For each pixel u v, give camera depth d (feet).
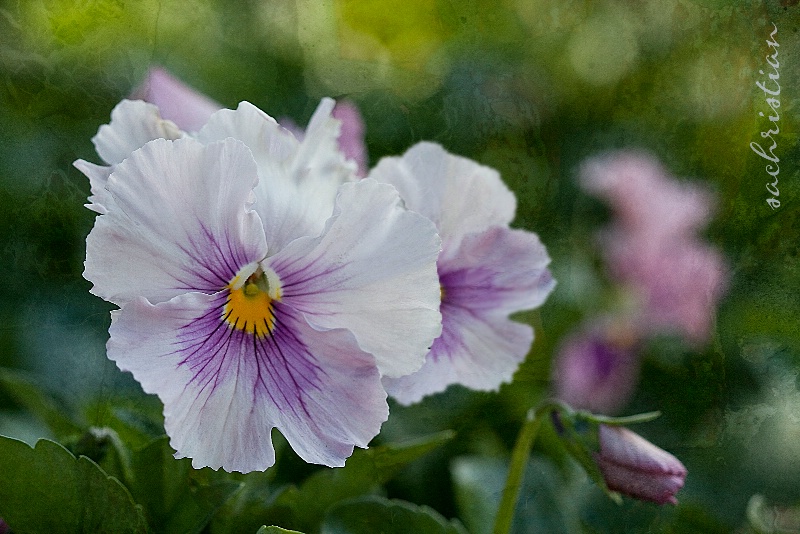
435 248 0.97
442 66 1.61
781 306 1.32
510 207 1.07
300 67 1.49
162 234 0.95
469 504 1.24
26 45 1.36
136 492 1.05
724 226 1.36
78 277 1.32
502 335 1.09
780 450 1.29
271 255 0.98
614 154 1.50
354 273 0.97
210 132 0.98
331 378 0.96
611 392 1.46
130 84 1.34
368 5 1.56
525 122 1.56
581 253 1.53
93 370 1.26
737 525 1.26
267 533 0.95
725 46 1.35
